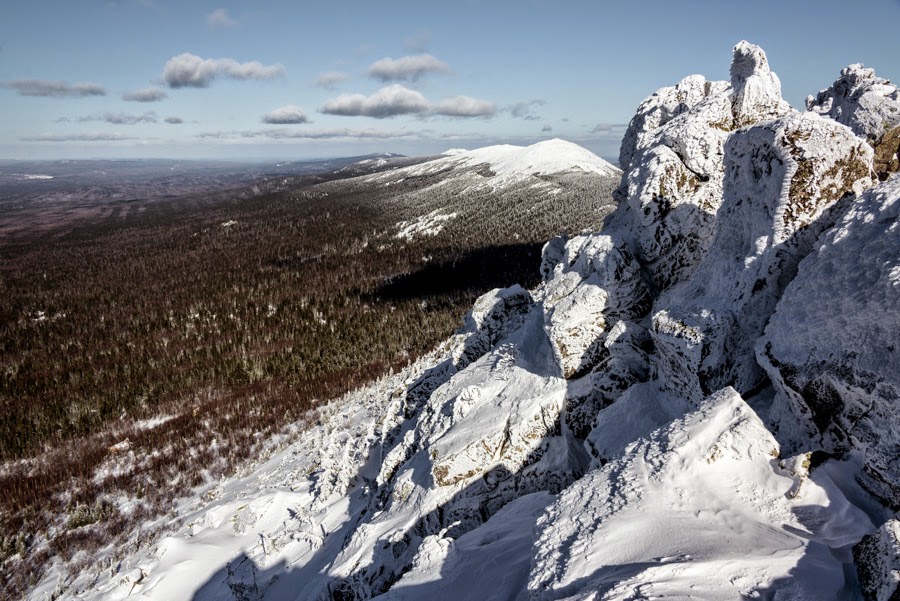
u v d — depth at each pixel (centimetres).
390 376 9319
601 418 1683
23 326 15938
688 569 790
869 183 1286
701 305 1451
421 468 2080
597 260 1900
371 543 1908
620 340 1798
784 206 1303
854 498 934
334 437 5166
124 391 10594
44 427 9088
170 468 7194
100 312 17162
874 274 972
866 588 707
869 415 959
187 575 2994
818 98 2484
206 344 13575
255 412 9119
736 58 1998
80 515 6062
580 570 885
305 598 2002
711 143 1802
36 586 4950
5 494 6931
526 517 1516
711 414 1130
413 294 17200
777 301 1330
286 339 13600
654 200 1853
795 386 1095
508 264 19712
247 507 3697
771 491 959
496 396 2106
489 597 1056
